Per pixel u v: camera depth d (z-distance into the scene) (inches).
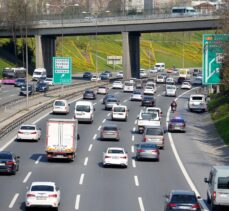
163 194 3097.9
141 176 3592.5
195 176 3644.2
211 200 2726.4
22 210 2647.6
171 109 7130.9
